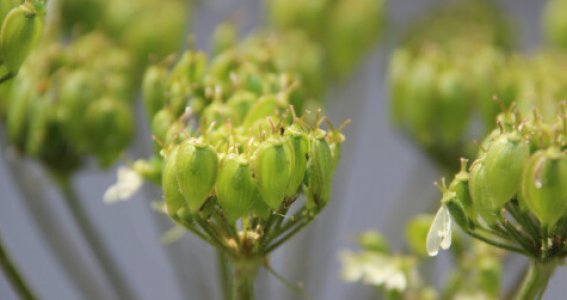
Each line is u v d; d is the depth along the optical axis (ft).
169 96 0.78
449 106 0.89
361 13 1.00
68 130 0.87
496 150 0.70
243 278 0.73
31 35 0.74
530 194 0.70
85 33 0.95
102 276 0.97
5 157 0.89
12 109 0.86
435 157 0.92
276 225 0.72
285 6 1.00
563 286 0.93
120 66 0.90
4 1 0.74
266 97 0.75
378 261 0.84
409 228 0.83
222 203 0.71
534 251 0.72
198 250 0.93
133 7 0.96
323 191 0.71
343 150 1.00
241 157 0.71
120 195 0.79
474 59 0.91
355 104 1.01
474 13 1.03
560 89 0.86
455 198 0.71
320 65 0.94
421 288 0.85
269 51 0.84
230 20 0.89
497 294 0.83
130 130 0.87
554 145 0.70
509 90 0.87
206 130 0.73
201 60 0.79
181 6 0.98
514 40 1.04
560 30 1.01
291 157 0.70
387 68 1.04
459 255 0.84
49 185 0.91
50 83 0.87
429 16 1.03
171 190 0.72
